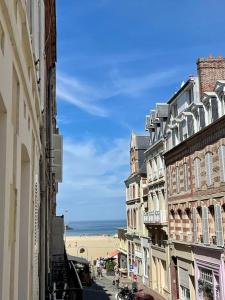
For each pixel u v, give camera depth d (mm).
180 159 31391
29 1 7871
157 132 39312
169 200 34156
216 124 24312
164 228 35094
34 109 8500
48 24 16250
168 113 35938
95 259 73438
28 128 7281
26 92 6711
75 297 16328
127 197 53156
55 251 25609
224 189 23797
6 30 4449
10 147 4902
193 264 29094
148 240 41531
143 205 44094
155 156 38500
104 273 60625
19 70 5707
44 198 12703
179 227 31906
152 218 38000
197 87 29047
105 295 37281
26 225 7430
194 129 28531
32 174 8297
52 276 20062
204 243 26656
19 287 7059
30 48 6660
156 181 37938
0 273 4352
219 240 24500
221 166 24172
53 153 21078
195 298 28938
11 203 5039
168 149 34625
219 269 24688
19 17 5688
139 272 46156
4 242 4453
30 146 7715
